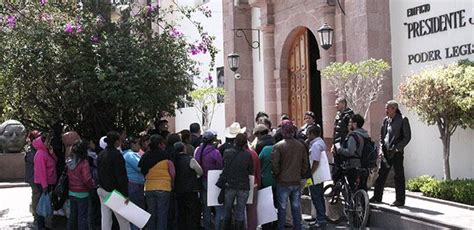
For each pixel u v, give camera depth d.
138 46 10.85
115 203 8.05
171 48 11.29
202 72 20.38
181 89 11.30
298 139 8.80
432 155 11.88
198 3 20.64
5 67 10.45
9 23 10.59
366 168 9.52
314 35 15.38
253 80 18.41
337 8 14.23
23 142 19.33
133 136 10.47
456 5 11.42
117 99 10.16
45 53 10.22
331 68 12.29
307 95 16.39
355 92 12.31
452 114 10.54
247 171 8.43
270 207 8.71
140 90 10.31
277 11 17.06
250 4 17.53
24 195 15.77
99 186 8.32
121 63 10.33
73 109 11.03
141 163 8.54
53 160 9.73
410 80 10.98
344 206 9.80
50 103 11.26
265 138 9.22
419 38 12.23
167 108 11.16
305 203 11.10
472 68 10.25
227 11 18.61
